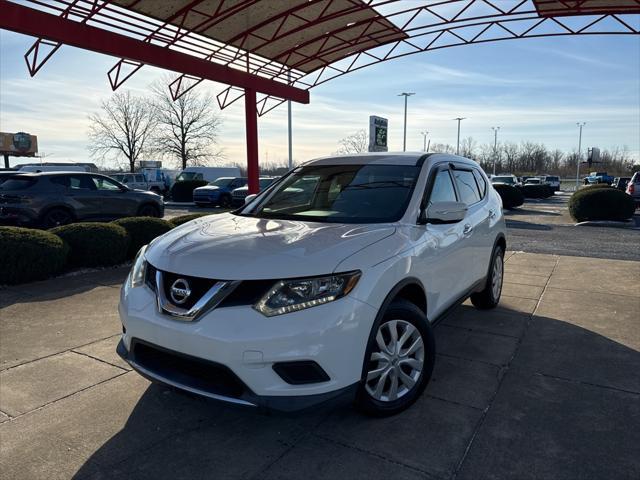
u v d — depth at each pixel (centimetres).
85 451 275
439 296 373
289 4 1127
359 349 273
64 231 755
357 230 323
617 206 1609
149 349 288
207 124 4950
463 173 482
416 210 363
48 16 906
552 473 253
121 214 1357
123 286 321
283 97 1511
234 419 309
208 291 262
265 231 325
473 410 318
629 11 1131
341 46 1451
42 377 368
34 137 5616
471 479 249
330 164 449
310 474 254
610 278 705
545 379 364
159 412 318
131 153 5112
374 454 271
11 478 251
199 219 395
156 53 1109
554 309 546
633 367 385
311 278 262
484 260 488
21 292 613
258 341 248
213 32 1223
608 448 275
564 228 1512
